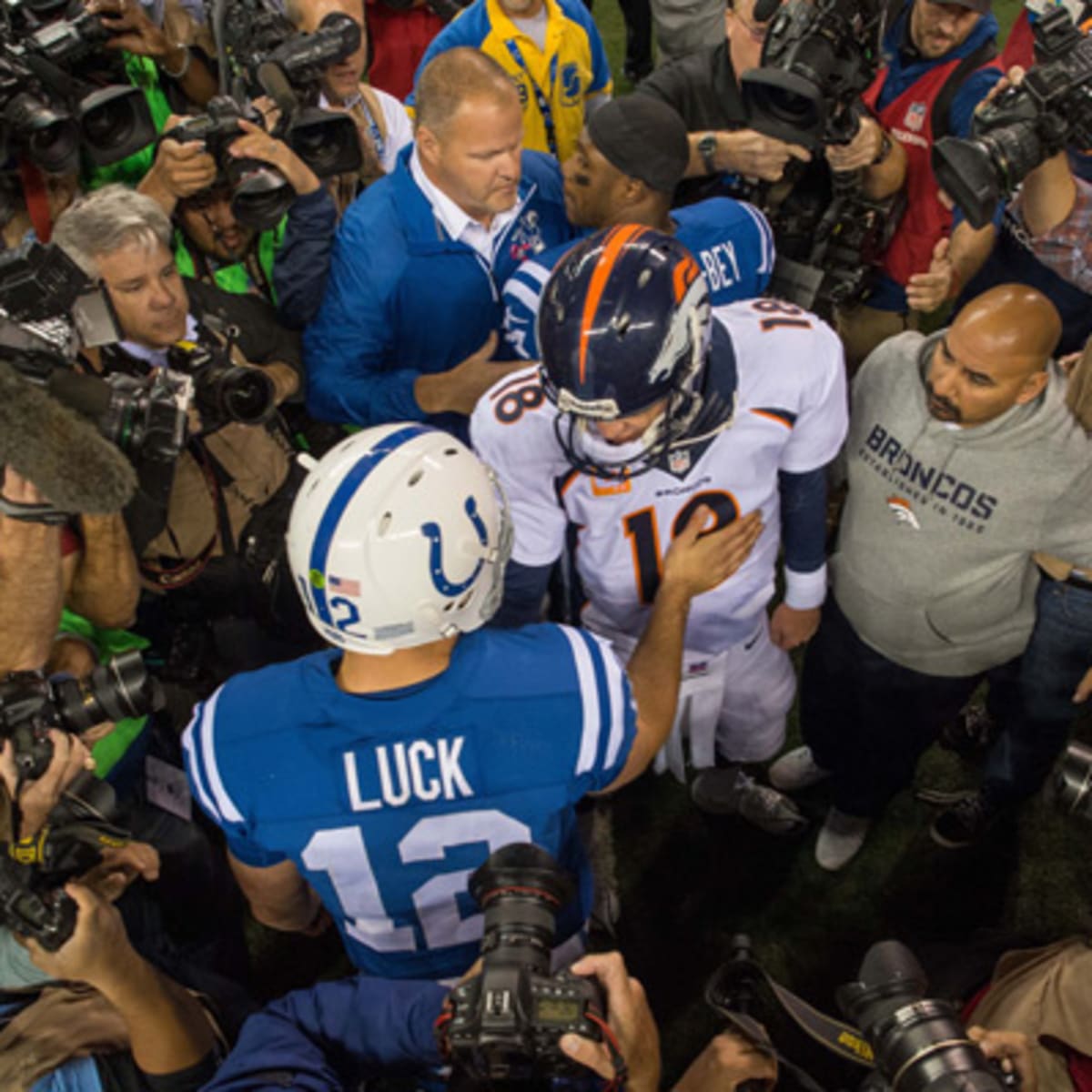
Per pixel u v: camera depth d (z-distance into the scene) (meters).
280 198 2.50
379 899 1.63
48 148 2.43
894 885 2.97
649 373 1.71
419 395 2.70
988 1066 1.33
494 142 2.46
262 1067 1.44
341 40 2.66
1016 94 2.37
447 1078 1.54
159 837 2.40
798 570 2.43
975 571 2.29
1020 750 2.72
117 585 2.17
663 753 2.67
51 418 1.69
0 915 1.71
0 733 1.87
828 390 2.08
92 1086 1.66
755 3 3.03
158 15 3.12
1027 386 2.03
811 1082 1.71
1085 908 2.88
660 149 2.39
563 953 1.93
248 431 2.51
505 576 2.19
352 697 1.54
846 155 2.79
